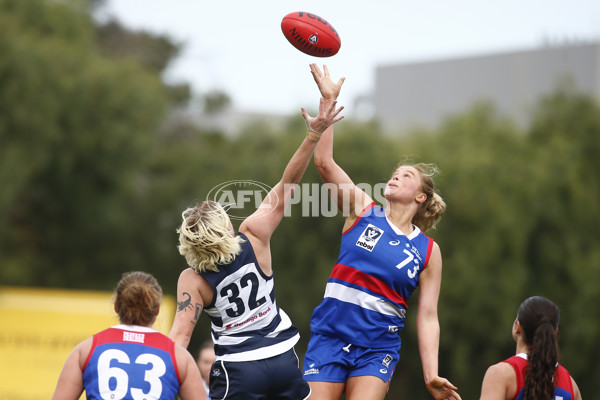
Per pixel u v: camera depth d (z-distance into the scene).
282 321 17.70
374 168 84.81
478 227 86.44
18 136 88.00
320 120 17.42
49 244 106.50
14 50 86.12
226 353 17.17
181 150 117.94
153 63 136.88
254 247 17.33
